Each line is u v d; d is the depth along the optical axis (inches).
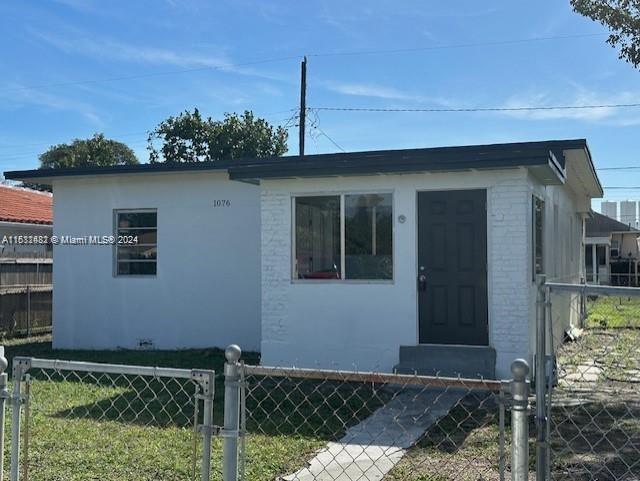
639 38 416.8
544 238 438.9
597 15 418.6
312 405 298.5
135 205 531.8
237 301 510.0
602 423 267.1
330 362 391.5
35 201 917.8
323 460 220.7
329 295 393.4
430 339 378.0
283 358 399.9
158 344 524.4
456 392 329.7
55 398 313.7
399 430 257.8
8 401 164.2
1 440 159.0
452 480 198.1
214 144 1397.6
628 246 1686.8
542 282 142.3
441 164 353.1
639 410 286.5
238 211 511.5
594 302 760.3
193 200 520.4
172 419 271.6
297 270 402.6
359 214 390.9
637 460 218.7
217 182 515.8
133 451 226.8
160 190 526.6
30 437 243.1
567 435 250.4
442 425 264.7
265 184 406.9
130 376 384.5
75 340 543.2
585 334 506.6
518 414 126.3
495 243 362.9
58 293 547.8
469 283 371.9
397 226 381.7
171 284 523.5
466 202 373.1
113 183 536.7
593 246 1432.1
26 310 654.5
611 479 198.8
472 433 251.1
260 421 270.1
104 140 1708.9
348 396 320.8
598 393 317.4
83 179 539.5
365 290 387.2
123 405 298.8
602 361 354.6
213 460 215.8
